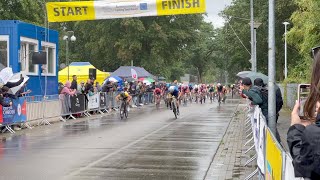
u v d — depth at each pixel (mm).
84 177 8258
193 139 13883
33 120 17969
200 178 8250
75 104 22500
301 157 2748
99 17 18656
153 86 41594
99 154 10914
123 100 22547
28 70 21688
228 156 10750
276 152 4191
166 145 12539
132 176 8375
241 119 21594
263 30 41719
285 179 3602
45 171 8797
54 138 14117
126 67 41188
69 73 33625
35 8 35156
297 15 20422
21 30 20891
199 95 42531
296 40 20719
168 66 65688
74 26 61844
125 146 12320
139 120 21172
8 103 15352
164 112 27234
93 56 61312
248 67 53031
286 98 27938
